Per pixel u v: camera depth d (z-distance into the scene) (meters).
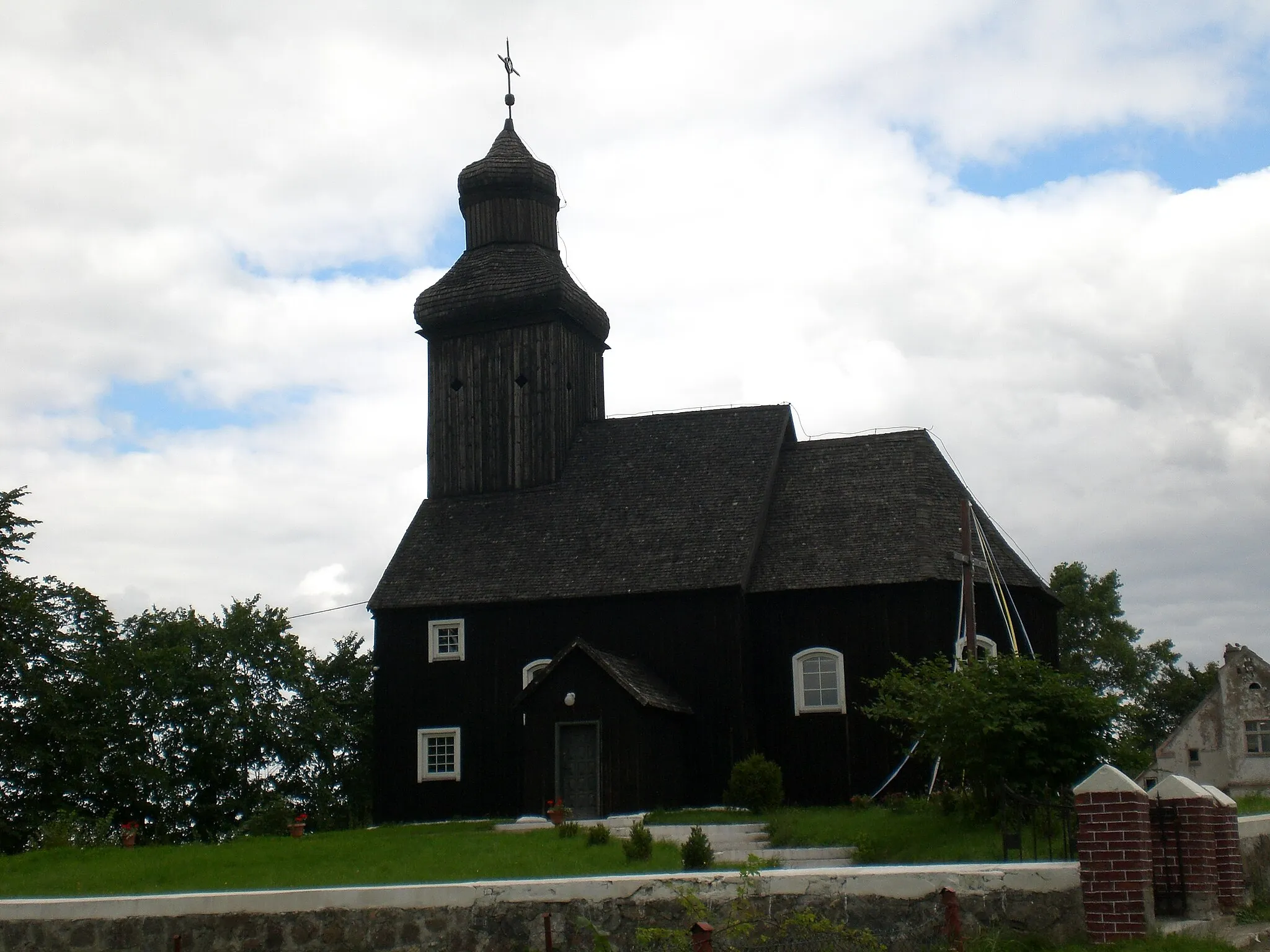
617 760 37.66
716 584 40.28
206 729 50.31
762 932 16.41
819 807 37.19
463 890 17.47
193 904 18.44
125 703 49.38
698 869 23.89
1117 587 70.06
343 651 58.22
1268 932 16.58
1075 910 15.95
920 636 39.41
